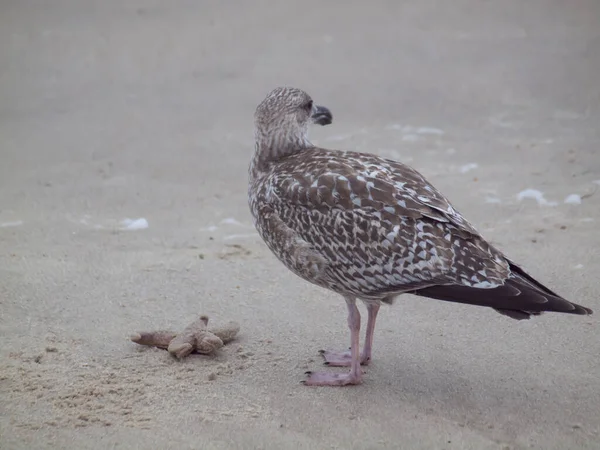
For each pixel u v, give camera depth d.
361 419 7.23
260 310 9.30
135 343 8.57
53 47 20.30
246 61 18.89
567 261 10.16
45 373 7.98
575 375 7.86
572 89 16.38
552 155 13.54
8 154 14.33
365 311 9.23
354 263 7.59
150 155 14.20
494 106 15.82
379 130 14.93
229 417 7.27
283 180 8.05
